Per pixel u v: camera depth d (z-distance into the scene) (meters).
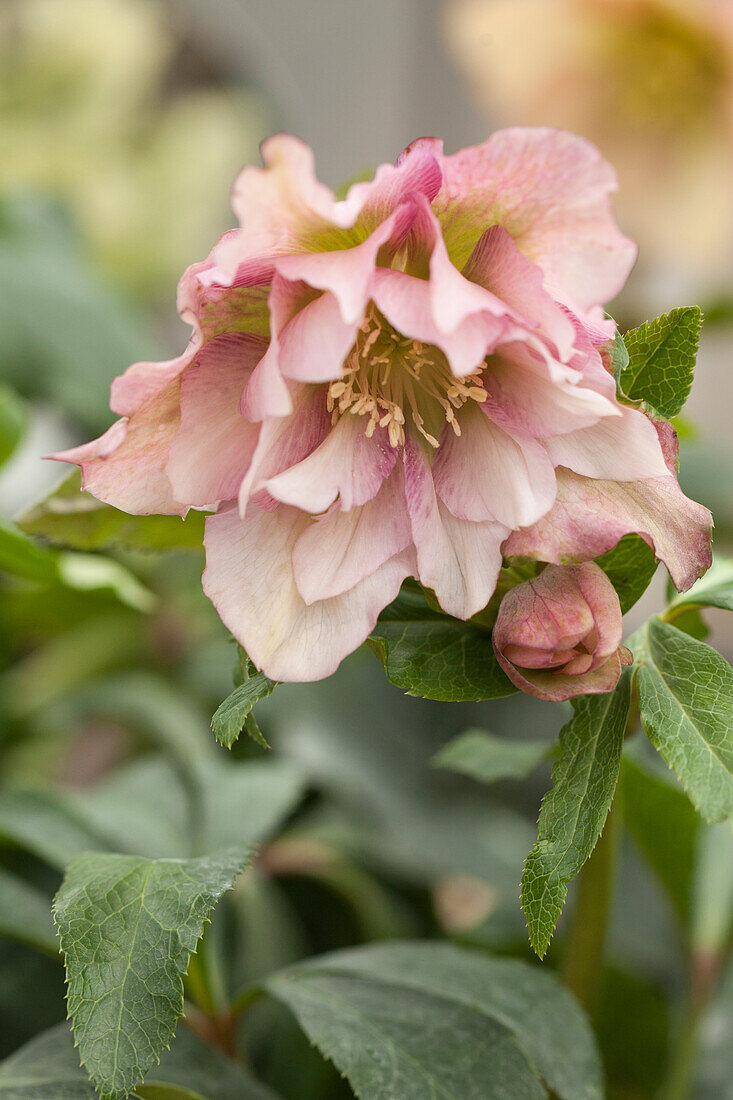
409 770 0.69
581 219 0.39
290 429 0.39
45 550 0.49
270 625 0.39
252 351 0.39
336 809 0.65
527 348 0.38
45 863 0.52
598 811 0.38
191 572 0.73
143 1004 0.39
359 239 0.39
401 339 0.40
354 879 0.59
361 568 0.39
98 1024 0.39
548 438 0.39
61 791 0.52
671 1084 0.48
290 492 0.39
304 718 0.67
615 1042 0.51
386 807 0.63
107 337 0.71
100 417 0.68
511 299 0.38
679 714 0.39
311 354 0.38
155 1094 0.41
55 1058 0.42
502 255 0.38
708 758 0.38
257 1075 0.50
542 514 0.39
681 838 0.47
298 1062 0.50
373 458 0.40
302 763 0.62
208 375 0.39
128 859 0.41
